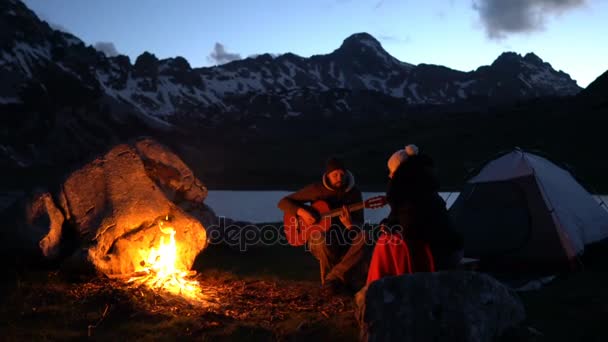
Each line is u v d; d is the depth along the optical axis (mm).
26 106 113438
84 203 6473
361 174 63156
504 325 4254
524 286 6320
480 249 7625
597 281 6418
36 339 4297
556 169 8078
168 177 8062
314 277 6973
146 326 4664
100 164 6867
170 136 131500
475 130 79250
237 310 5258
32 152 102250
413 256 4734
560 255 7137
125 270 6121
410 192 4816
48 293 5324
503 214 7621
